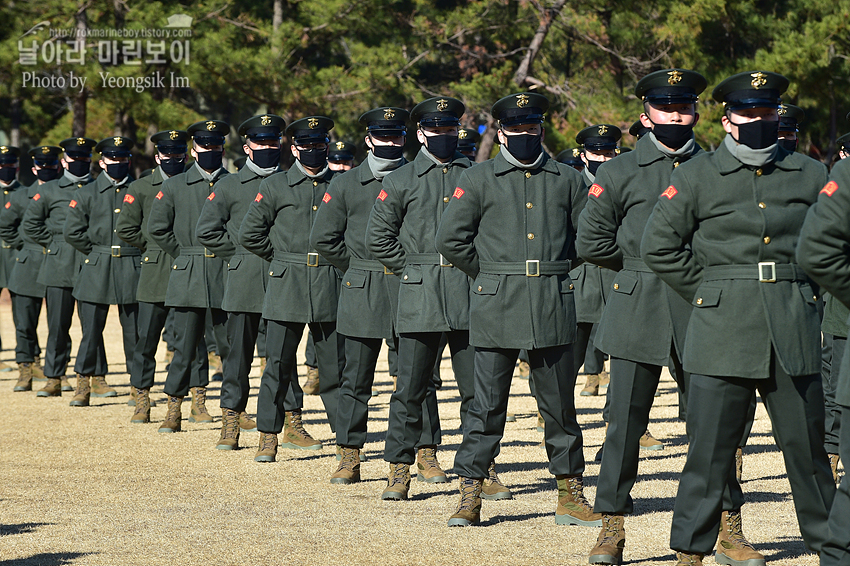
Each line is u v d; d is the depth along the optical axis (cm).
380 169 2325
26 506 2075
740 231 1452
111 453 2666
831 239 1279
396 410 2117
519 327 1830
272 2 9500
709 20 7731
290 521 1922
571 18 8544
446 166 2148
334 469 2453
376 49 8231
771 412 1463
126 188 3584
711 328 1461
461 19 8562
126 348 3672
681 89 1727
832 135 8838
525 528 1853
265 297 2578
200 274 2944
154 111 7656
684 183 1492
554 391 1864
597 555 1605
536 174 1870
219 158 3017
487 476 1884
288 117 8188
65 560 1667
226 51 7681
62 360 3781
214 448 2739
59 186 3794
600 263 1792
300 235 2541
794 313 1436
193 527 1880
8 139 12338
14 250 4475
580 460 1889
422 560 1641
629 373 1670
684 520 1486
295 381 2758
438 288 2089
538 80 8781
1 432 2984
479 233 1889
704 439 1471
